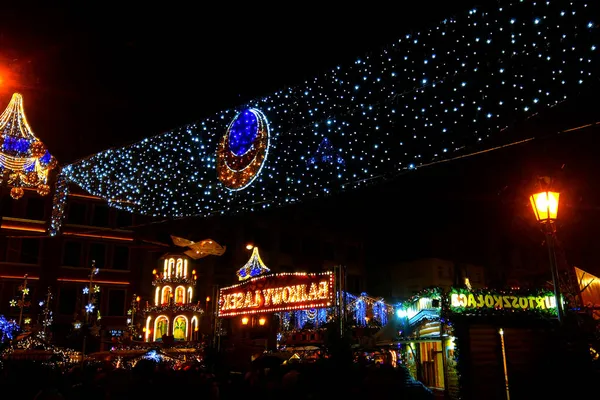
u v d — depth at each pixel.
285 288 14.95
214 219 41.31
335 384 7.43
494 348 10.07
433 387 12.63
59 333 32.56
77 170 23.12
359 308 18.84
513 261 21.11
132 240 37.66
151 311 30.70
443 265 41.44
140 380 7.12
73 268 35.25
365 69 11.88
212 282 40.03
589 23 8.02
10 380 6.29
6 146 14.02
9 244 33.66
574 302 11.28
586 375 6.42
